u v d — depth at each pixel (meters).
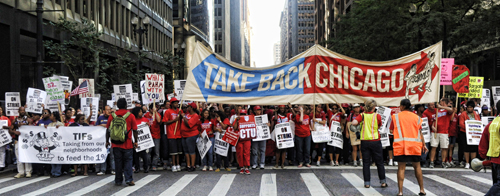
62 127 11.51
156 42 49.12
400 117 8.35
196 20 78.44
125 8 37.50
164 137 12.81
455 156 15.85
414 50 25.11
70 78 26.08
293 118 13.23
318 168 12.67
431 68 11.84
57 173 11.56
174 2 66.62
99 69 24.12
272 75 11.89
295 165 13.59
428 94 11.83
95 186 9.80
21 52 22.12
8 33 20.78
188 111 12.36
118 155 9.78
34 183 10.43
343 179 10.45
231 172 12.07
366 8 27.05
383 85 11.88
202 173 11.90
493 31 21.25
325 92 11.88
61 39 25.52
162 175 11.59
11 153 14.08
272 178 10.68
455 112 13.20
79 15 28.30
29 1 22.47
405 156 8.19
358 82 11.90
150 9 46.22
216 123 12.38
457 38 21.78
